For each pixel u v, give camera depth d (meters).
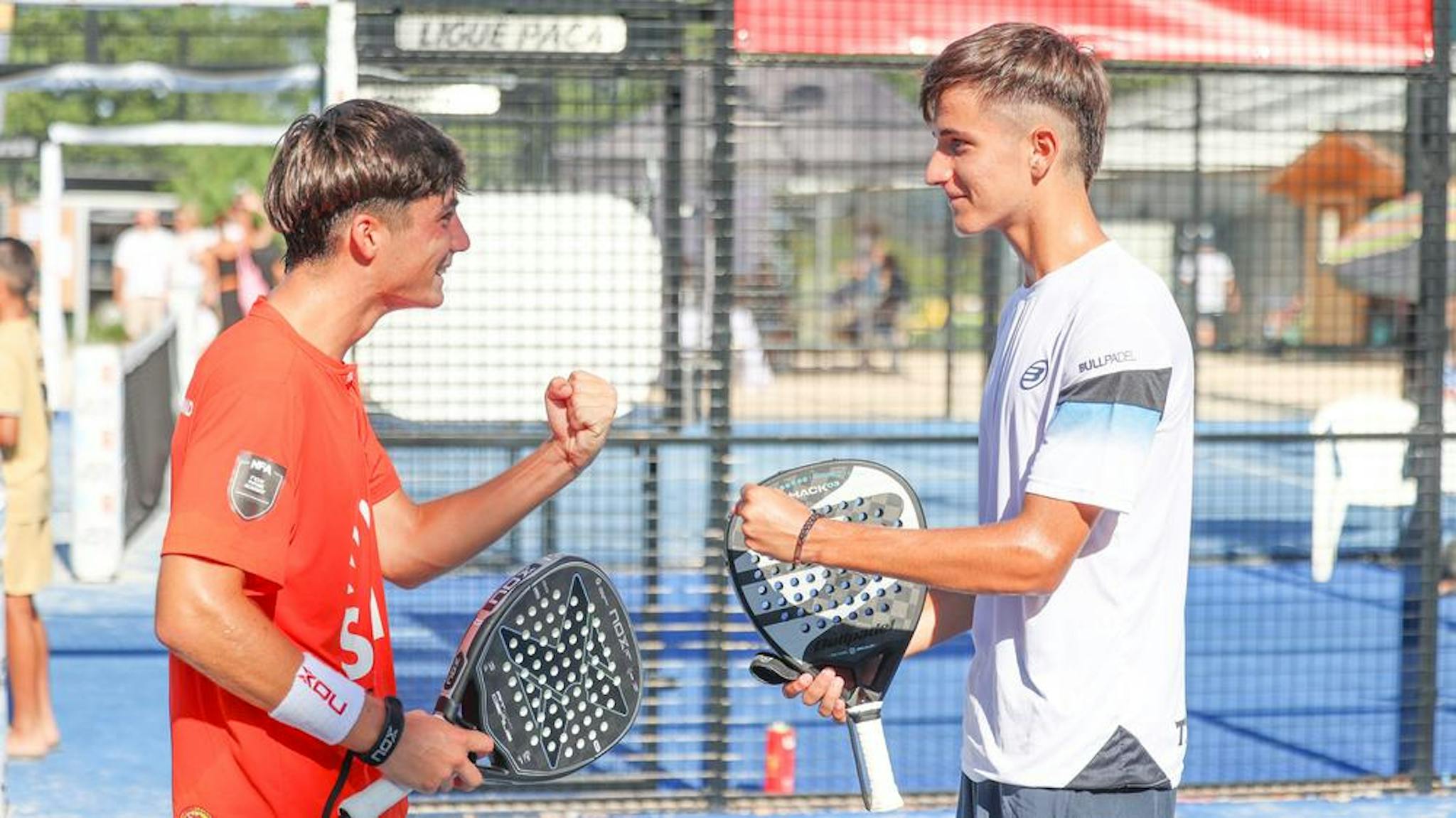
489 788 7.00
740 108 8.62
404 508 3.54
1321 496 10.90
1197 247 14.83
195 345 20.50
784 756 7.21
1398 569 11.21
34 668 7.82
